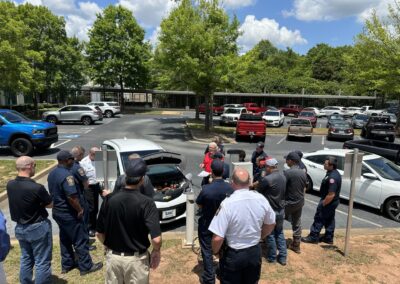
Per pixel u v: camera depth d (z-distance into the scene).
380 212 8.87
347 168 5.78
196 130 24.92
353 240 6.79
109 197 3.33
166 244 6.28
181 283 4.91
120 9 40.06
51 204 4.36
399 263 5.75
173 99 51.00
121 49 39.91
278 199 5.35
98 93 49.03
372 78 26.61
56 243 6.25
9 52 21.72
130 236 3.26
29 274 4.38
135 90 48.41
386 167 9.11
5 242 3.23
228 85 21.64
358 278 5.21
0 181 10.01
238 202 3.43
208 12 21.58
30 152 14.16
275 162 5.36
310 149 19.08
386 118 24.55
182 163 7.91
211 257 4.66
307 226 7.67
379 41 25.55
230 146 19.28
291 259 5.79
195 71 20.20
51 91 36.09
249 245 3.48
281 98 55.28
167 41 20.77
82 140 19.25
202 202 4.53
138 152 8.05
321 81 69.38
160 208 7.03
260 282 5.00
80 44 39.91
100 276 5.01
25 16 32.34
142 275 3.33
